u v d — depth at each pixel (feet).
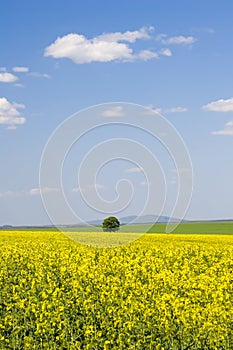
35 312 40.98
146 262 69.15
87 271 57.93
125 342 34.76
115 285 50.31
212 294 44.75
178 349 34.22
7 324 39.70
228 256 83.56
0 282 55.21
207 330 35.17
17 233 145.89
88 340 35.83
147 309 39.37
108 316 39.78
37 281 53.52
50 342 34.94
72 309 42.39
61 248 89.92
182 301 42.88
